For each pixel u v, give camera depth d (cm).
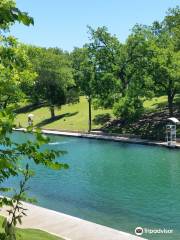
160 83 6581
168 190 3381
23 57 2244
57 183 3762
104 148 5722
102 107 7619
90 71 7331
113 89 7256
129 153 5234
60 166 555
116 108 6844
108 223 2641
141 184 3625
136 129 6856
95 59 7350
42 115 9431
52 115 8950
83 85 7381
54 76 8950
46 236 2105
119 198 3212
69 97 9462
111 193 3369
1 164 490
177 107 7481
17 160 547
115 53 7288
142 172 4106
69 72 9119
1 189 622
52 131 7706
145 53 6819
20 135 6131
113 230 2273
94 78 7300
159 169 4206
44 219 2473
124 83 7300
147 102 8312
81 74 7394
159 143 5684
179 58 6362
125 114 6812
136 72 6969
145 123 6950
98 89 7300
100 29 7288
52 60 9075
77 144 6200
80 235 2219
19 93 855
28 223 2411
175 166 4325
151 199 3136
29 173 566
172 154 5050
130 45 7019
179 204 2984
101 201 3141
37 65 8800
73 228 2319
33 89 8412
